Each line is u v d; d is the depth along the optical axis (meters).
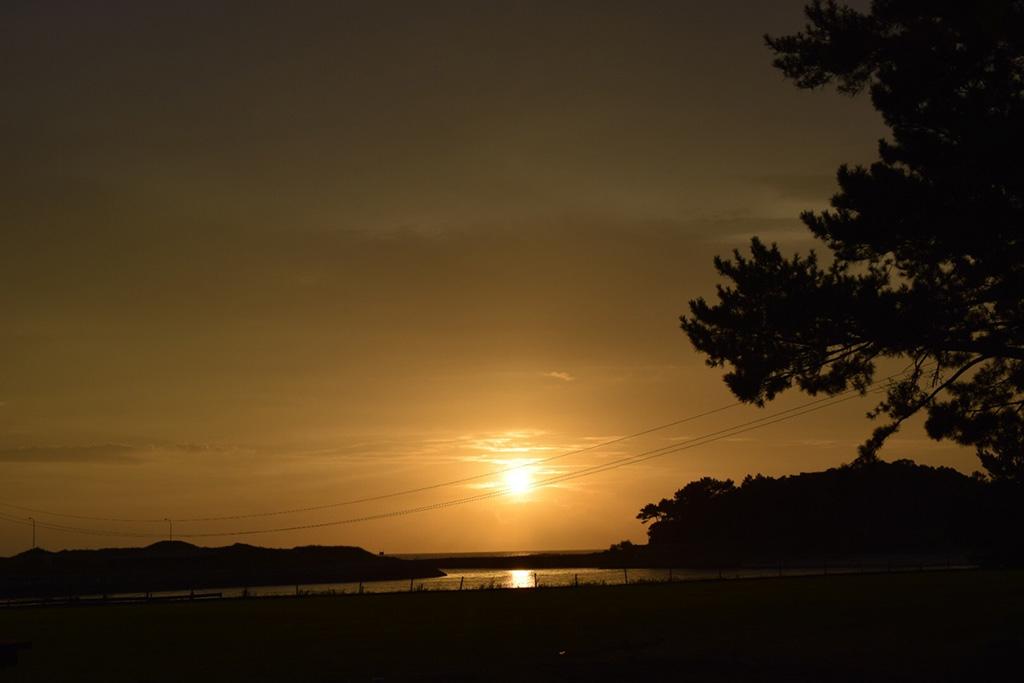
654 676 18.97
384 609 45.03
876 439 21.88
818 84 21.53
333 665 22.67
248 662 23.97
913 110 20.16
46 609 56.44
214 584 138.62
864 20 20.73
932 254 20.34
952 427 21.48
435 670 21.11
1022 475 27.94
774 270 21.09
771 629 27.78
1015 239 19.30
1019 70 19.72
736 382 21.22
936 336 19.84
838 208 20.88
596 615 35.91
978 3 18.97
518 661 22.27
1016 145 18.42
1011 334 20.22
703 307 22.05
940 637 23.91
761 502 161.50
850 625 28.06
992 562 68.56
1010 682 16.94
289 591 116.38
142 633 34.50
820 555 139.00
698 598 45.19
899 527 138.88
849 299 19.70
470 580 131.75
